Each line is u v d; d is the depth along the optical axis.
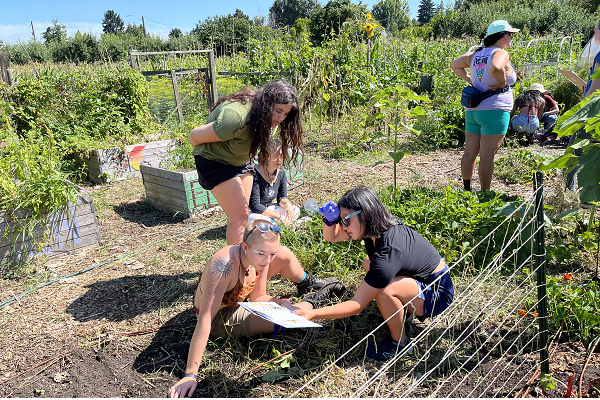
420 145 8.11
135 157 7.30
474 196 4.21
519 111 7.76
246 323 2.77
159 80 10.04
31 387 2.54
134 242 4.68
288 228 4.20
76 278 3.88
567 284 3.12
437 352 2.69
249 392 2.45
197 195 5.34
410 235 2.64
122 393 2.48
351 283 3.48
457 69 5.08
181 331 3.03
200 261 4.12
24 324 3.19
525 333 2.77
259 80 11.70
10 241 4.02
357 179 6.44
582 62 4.90
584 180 2.67
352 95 10.20
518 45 16.20
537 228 2.27
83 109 8.02
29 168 4.22
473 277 3.42
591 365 2.44
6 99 7.43
